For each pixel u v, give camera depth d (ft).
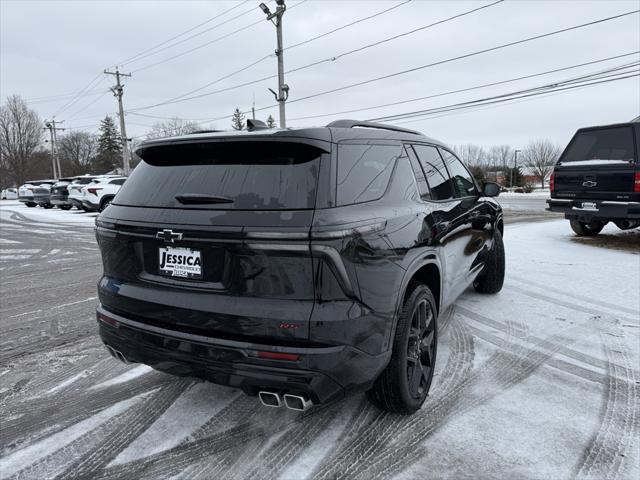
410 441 8.18
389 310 7.72
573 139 27.81
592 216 26.25
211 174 7.70
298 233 6.54
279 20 78.02
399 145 9.92
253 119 8.73
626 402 9.50
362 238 7.09
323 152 7.26
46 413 9.28
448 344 12.67
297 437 8.32
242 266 6.91
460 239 12.17
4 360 12.02
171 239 7.41
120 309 8.45
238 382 7.07
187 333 7.41
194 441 8.25
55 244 36.04
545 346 12.51
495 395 9.82
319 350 6.66
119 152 282.36
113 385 10.50
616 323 14.32
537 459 7.65
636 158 24.43
